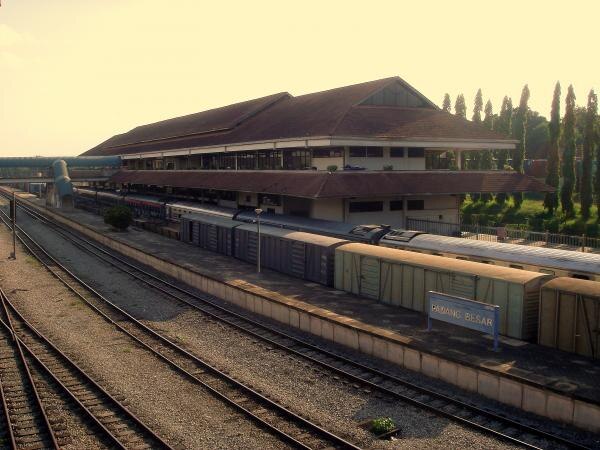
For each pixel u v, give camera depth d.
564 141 50.94
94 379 17.56
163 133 82.44
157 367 18.67
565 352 17.94
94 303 27.77
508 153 73.50
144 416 14.89
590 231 44.97
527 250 23.34
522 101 59.19
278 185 40.34
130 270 36.88
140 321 24.39
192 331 22.83
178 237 47.56
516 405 15.00
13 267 37.66
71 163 83.06
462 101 69.81
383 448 13.06
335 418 14.73
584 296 17.38
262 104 62.84
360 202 39.25
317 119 44.94
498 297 20.02
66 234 55.62
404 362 18.14
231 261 36.12
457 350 18.02
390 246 28.92
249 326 23.33
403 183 38.88
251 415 14.69
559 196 53.66
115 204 76.69
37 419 14.85
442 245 26.42
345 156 40.88
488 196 62.69
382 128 41.75
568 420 13.89
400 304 23.92
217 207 48.84
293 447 13.19
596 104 47.94
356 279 26.22
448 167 47.97
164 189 68.06
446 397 15.50
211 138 60.62
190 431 13.99
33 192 125.88
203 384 16.88
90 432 14.09
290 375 17.80
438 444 13.23
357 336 19.86
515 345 18.66
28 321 24.53
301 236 30.78
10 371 18.50
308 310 22.36
